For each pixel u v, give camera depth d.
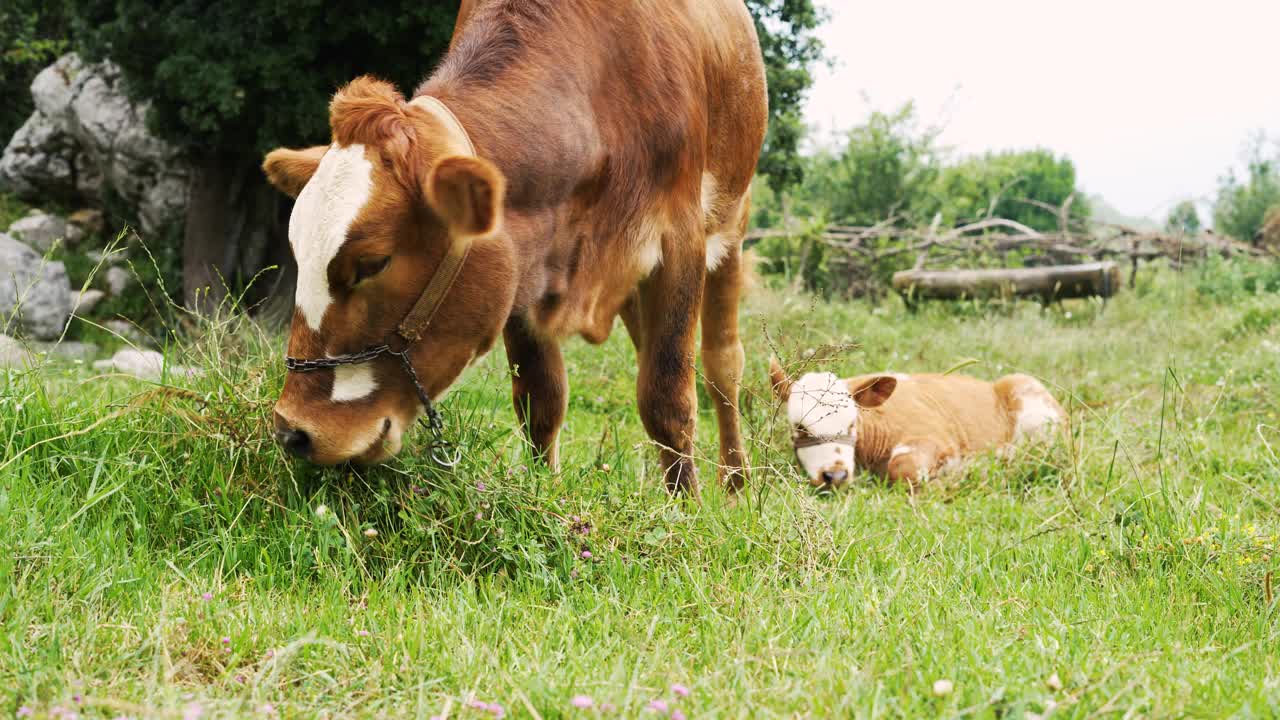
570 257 3.65
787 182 14.55
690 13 4.26
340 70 11.17
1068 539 4.09
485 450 3.83
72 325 12.45
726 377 4.97
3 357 4.44
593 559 3.45
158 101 11.69
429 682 2.39
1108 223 17.12
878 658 2.65
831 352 5.35
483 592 3.20
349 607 3.07
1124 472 5.26
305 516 3.49
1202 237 15.84
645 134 3.84
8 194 17.12
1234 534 3.77
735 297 4.97
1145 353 9.96
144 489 3.57
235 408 3.78
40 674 2.29
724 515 3.86
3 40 18.73
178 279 14.38
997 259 16.72
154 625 2.69
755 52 4.86
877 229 16.80
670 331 4.11
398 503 3.58
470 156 2.75
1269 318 10.82
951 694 2.36
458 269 3.09
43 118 16.62
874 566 3.66
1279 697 2.40
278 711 2.30
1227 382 7.44
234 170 12.93
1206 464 5.46
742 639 2.75
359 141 2.96
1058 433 5.64
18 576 2.91
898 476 5.68
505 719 2.28
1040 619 3.06
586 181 3.60
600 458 4.25
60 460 3.71
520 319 3.77
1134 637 2.99
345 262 2.92
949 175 21.70
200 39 11.07
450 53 3.57
